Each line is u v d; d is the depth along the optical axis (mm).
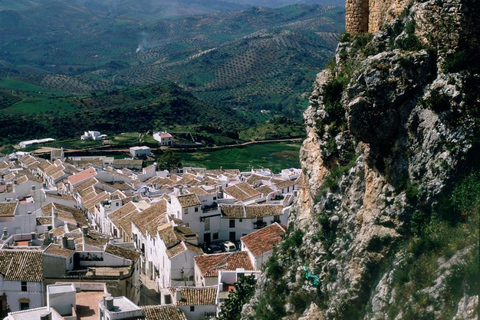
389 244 35000
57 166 173250
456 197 32406
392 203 35219
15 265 75625
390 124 35500
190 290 71875
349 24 44406
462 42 33938
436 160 33438
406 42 36438
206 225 103938
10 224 100125
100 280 75312
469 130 32688
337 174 41688
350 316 35906
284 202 113688
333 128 42844
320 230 41625
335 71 44531
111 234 114812
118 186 148250
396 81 35250
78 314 61969
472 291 28234
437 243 32281
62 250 78625
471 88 33281
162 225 96500
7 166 179000
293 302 42281
